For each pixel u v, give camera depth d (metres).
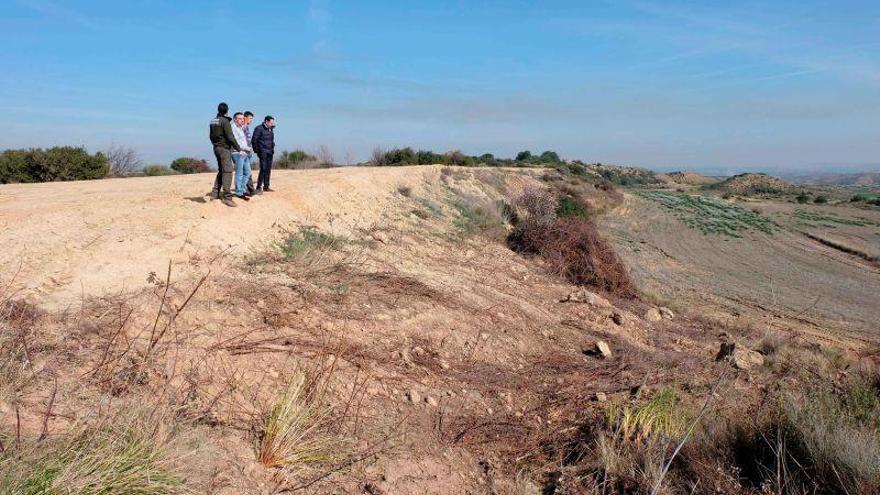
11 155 19.75
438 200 20.91
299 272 9.26
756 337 14.34
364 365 6.96
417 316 9.05
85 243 7.75
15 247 7.20
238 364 5.89
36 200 10.30
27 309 5.60
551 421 7.06
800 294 26.19
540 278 16.02
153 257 7.80
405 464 5.39
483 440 6.34
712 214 53.88
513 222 22.19
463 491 5.31
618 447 6.05
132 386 4.81
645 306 16.88
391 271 11.09
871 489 5.07
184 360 5.56
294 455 4.85
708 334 14.34
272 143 12.82
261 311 7.30
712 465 5.75
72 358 4.98
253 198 12.12
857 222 57.94
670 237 40.22
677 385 8.15
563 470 5.77
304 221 12.21
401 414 6.32
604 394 7.68
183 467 3.98
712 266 31.92
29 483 3.27
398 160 37.41
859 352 14.35
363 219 14.60
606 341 11.31
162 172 26.80
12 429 3.80
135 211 9.65
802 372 9.47
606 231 37.16
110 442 3.80
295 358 6.40
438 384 7.33
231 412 5.16
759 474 5.64
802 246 42.19
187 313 6.54
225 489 4.13
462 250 15.88
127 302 6.36
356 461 5.17
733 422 6.62
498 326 10.23
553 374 8.86
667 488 5.32
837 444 5.59
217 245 9.12
